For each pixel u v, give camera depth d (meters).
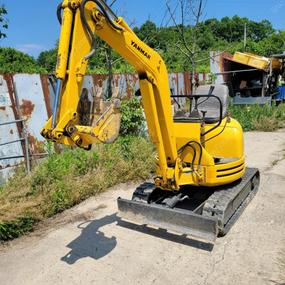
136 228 5.09
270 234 4.71
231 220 4.99
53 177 6.41
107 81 9.29
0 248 4.73
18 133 7.12
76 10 3.29
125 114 8.73
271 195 6.10
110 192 6.61
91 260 4.29
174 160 4.52
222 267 4.02
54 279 3.95
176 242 4.62
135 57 3.90
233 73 17.12
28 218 5.26
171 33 13.41
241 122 12.98
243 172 5.31
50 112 7.72
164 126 4.36
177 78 13.13
